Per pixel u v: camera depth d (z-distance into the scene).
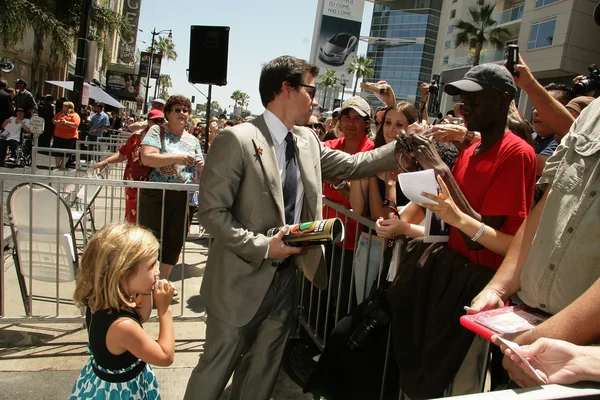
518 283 1.70
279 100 2.28
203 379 2.24
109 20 19.80
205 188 2.18
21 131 12.57
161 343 1.99
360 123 3.59
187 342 3.57
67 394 2.77
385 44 70.06
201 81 5.49
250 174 2.18
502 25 30.34
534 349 1.20
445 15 52.78
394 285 2.24
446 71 33.62
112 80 39.12
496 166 1.99
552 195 1.55
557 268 1.47
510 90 2.02
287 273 2.44
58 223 3.36
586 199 1.42
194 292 4.61
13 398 2.69
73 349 3.29
